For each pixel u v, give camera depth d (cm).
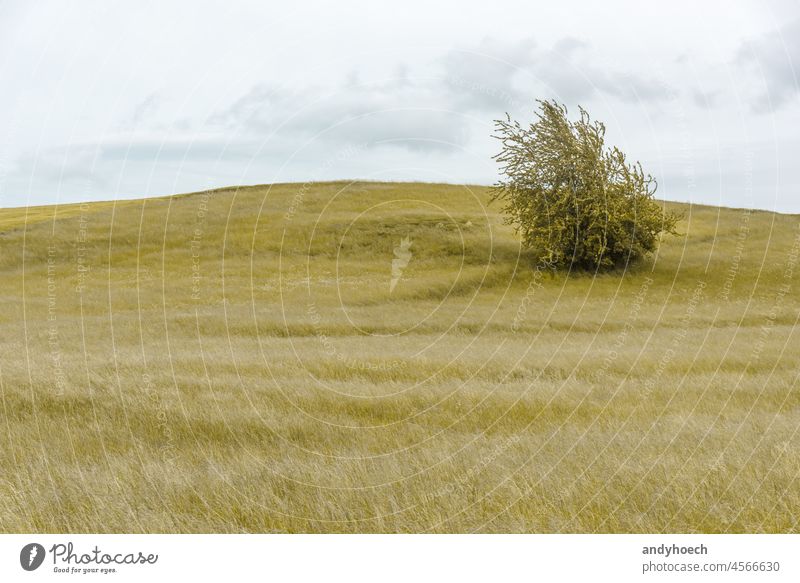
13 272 3969
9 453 817
